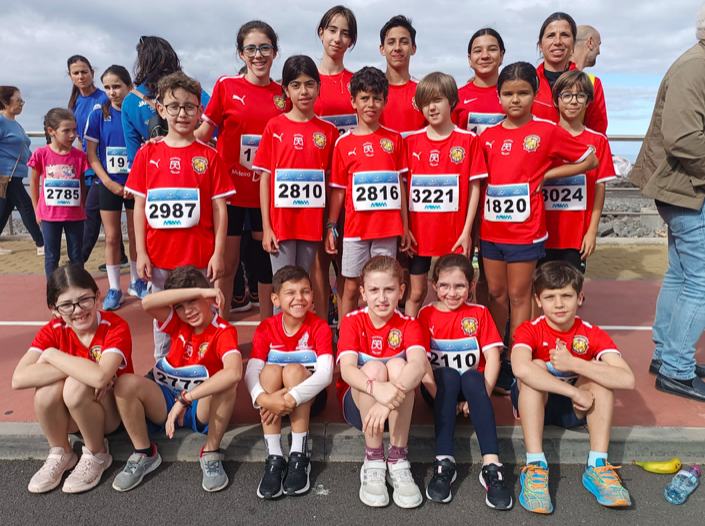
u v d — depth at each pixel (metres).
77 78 5.28
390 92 3.72
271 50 3.57
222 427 2.50
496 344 2.73
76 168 4.68
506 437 2.66
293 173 3.27
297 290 2.58
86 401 2.35
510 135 3.15
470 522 2.24
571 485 2.50
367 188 3.22
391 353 2.65
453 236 3.29
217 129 3.97
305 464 2.49
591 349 2.64
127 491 2.43
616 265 6.44
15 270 6.18
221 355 2.56
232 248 3.82
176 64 3.93
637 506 2.35
